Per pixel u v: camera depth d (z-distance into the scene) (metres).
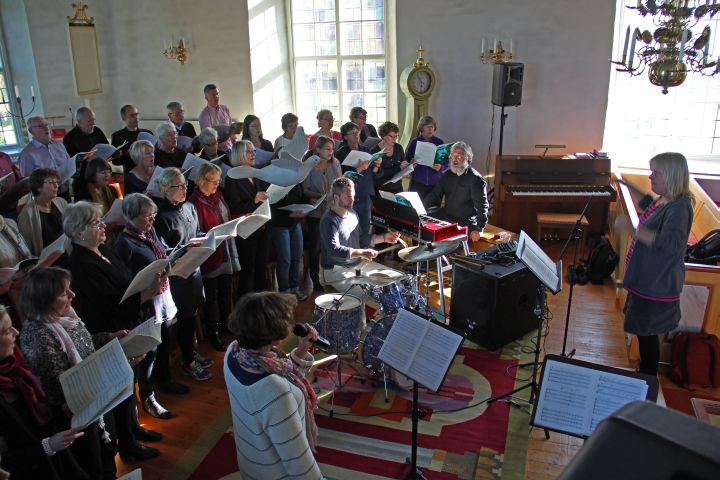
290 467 2.01
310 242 5.61
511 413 3.86
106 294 3.12
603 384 2.55
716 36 7.18
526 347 4.68
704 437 0.67
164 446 3.59
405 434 3.66
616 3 6.98
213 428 3.76
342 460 3.44
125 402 3.36
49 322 2.55
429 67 7.35
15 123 9.05
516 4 7.20
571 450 3.50
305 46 8.73
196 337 4.78
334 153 6.02
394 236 4.88
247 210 4.80
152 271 3.10
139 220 3.50
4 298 3.60
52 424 2.44
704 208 5.80
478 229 5.38
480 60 7.51
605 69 7.18
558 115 7.48
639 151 7.93
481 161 7.93
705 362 4.07
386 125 5.98
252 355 2.08
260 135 6.55
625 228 5.49
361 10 8.27
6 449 2.27
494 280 4.45
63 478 2.57
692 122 7.65
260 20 8.23
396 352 2.88
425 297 5.27
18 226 3.97
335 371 4.34
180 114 7.14
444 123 7.89
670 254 3.54
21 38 8.74
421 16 7.56
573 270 3.96
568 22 7.11
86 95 8.28
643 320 3.74
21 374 2.37
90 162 4.59
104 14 8.56
